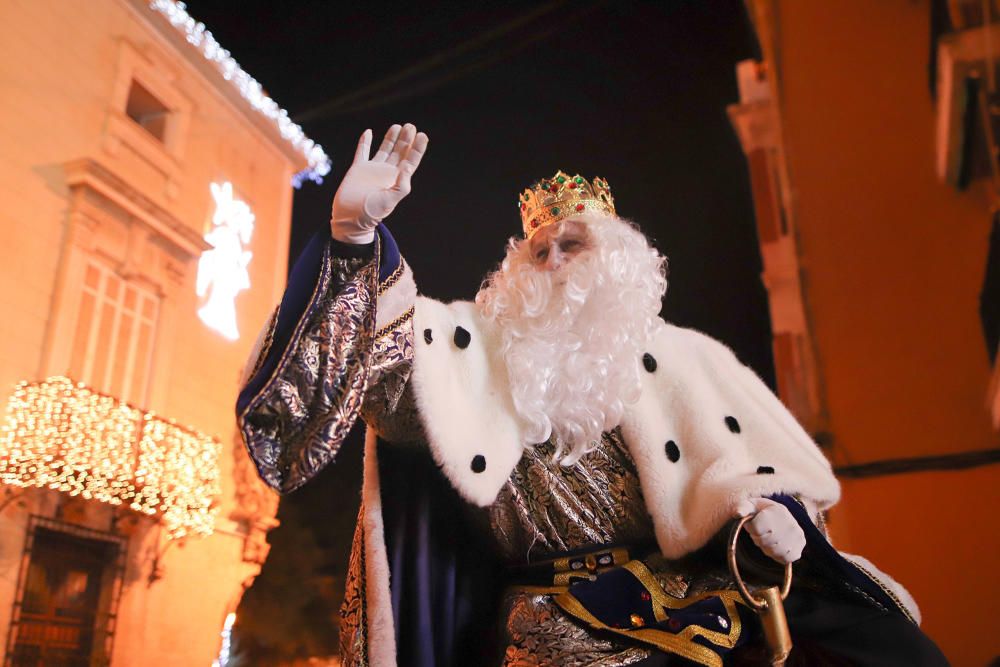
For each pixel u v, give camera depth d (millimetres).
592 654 1725
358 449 13789
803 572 1960
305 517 14352
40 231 10094
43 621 9258
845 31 11391
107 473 9734
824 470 2051
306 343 1704
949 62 9297
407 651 1853
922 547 9141
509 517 1965
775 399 2232
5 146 9867
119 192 10859
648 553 1975
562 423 1979
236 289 12977
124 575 10203
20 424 9305
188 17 12383
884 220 10508
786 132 11266
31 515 9289
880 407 9812
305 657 13969
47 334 9984
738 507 1836
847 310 10305
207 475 11000
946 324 9914
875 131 10898
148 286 11328
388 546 1949
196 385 11922
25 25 10352
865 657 1823
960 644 8766
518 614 1853
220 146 13141
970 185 10164
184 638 10992
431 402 1903
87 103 11016
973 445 9406
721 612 1786
